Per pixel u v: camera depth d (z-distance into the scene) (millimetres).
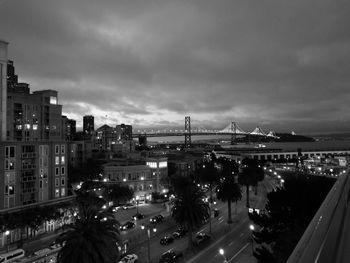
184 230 61844
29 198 67625
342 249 4078
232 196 69688
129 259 46719
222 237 59312
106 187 90188
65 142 77125
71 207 70500
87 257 29062
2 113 75938
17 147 66062
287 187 40000
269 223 37688
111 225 32750
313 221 4703
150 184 102125
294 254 3570
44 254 50250
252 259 46656
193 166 136375
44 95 115812
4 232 56312
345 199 6227
